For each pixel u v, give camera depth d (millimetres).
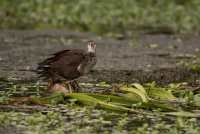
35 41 23078
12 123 10930
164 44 23219
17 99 12469
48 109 12008
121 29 27438
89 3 29891
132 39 24562
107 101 12508
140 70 17047
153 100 12734
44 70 13305
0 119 11023
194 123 11344
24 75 15695
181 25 28484
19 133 10406
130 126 11086
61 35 24953
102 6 29922
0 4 29781
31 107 12148
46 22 27938
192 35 26188
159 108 12219
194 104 12742
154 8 30656
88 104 12305
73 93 12531
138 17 29438
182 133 10750
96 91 13688
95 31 26875
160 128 10953
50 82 13352
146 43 23391
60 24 27672
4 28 26516
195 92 13820
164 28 27844
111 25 28078
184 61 18828
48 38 23969
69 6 29656
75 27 27547
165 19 29359
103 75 16094
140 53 20609
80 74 13188
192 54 20578
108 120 11406
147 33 26500
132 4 30578
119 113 11906
